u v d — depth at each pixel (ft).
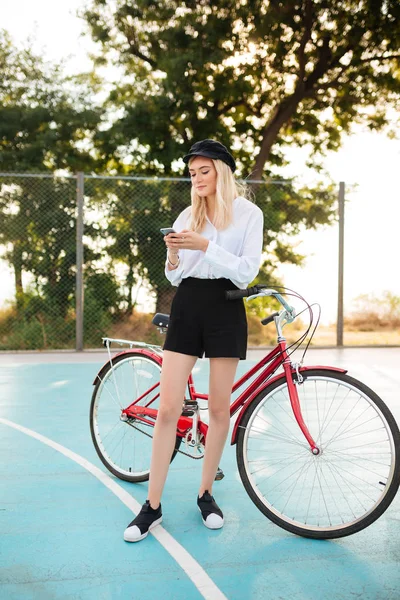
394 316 37.70
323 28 44.32
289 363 9.17
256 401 9.18
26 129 44.21
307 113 49.01
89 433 14.15
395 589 7.39
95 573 7.73
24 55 44.37
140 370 11.27
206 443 9.33
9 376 21.54
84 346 33.09
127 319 35.14
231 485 10.97
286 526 8.91
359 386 8.71
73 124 43.70
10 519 9.38
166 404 8.90
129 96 45.62
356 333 36.70
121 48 45.62
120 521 9.36
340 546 8.57
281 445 13.10
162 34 41.37
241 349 8.84
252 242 8.78
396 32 43.09
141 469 11.32
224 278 8.75
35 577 7.63
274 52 43.32
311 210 35.53
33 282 34.60
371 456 12.55
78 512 9.68
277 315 9.32
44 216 34.99
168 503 10.10
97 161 45.91
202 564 8.00
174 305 8.93
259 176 45.85
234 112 47.85
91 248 35.32
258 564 8.02
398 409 16.90
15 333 32.37
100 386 11.50
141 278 35.53
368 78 46.03
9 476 11.29
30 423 15.06
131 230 35.58
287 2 41.52
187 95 40.60
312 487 10.72
